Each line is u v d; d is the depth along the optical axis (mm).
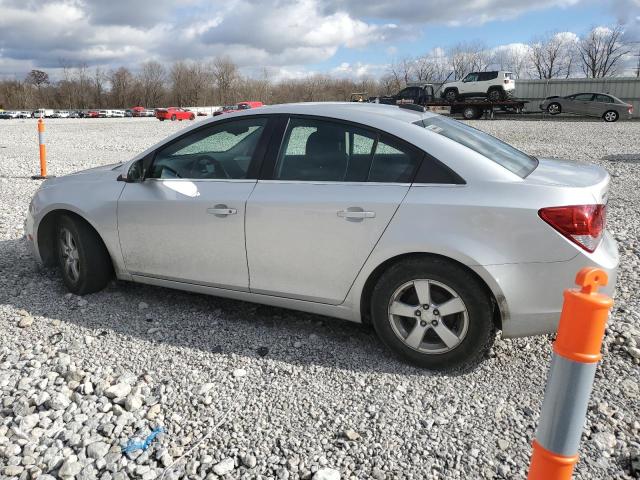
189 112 53781
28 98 109312
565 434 1552
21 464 2535
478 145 3447
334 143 3473
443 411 2924
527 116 34906
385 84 76875
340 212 3303
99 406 2943
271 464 2531
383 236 3203
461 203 3051
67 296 4418
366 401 3014
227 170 3758
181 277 3973
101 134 26562
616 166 11828
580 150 15250
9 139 22547
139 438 2697
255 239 3584
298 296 3580
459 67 72312
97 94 111750
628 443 2666
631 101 35406
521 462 2545
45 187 4555
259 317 4059
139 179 4035
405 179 3232
